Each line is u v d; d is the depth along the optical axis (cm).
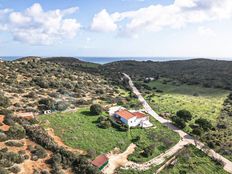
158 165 5841
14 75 10144
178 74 18350
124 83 14000
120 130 7231
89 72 15950
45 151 5347
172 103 10638
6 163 4622
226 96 12162
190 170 5841
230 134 7762
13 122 5962
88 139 6372
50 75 11562
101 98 9675
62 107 7775
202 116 9138
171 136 7338
